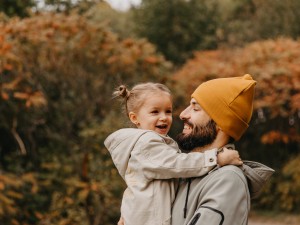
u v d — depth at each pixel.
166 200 2.24
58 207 8.45
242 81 2.31
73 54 9.59
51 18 9.55
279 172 13.15
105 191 8.42
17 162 9.22
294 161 12.59
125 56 9.71
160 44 17.67
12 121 9.12
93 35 9.66
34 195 8.70
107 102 9.73
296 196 12.34
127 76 9.98
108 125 8.83
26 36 9.11
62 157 9.07
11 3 11.07
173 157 2.22
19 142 8.70
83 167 8.72
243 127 2.31
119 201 8.69
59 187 8.82
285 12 17.36
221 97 2.28
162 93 2.60
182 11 17.77
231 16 20.14
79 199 8.39
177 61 17.36
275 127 12.96
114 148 2.43
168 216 2.21
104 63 9.77
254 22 18.28
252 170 2.22
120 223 2.35
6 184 8.19
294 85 11.22
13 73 9.01
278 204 12.62
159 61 10.27
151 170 2.24
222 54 14.37
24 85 9.28
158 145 2.29
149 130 2.40
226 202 2.03
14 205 8.33
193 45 17.70
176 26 17.55
